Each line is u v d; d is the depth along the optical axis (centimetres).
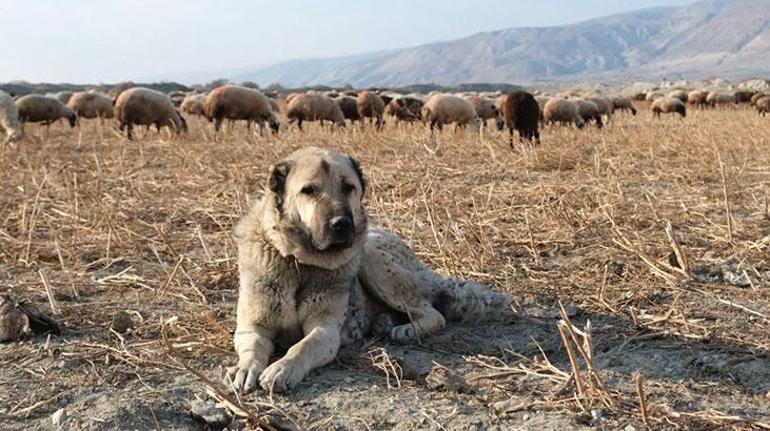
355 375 319
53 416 277
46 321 371
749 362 324
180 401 294
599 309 406
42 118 1841
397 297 375
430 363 334
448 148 1203
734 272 460
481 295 390
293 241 320
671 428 261
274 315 328
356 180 338
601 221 604
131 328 379
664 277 448
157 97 1645
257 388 299
